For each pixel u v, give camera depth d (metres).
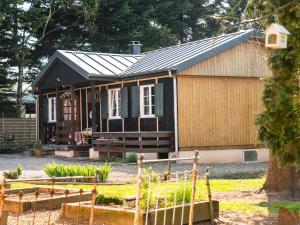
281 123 6.24
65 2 37.97
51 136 29.67
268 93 6.50
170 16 44.34
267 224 8.71
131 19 40.75
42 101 30.33
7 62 36.16
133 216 8.27
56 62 27.12
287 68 6.27
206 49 22.47
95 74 23.55
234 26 6.91
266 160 23.52
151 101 22.86
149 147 22.27
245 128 23.09
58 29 40.38
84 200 10.48
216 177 16.73
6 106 36.56
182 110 21.62
